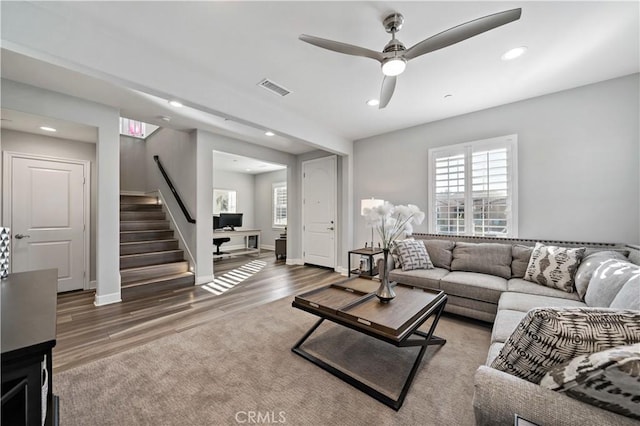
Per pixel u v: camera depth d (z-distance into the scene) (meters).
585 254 2.41
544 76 2.63
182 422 1.41
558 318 0.84
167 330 2.53
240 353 2.11
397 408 1.50
